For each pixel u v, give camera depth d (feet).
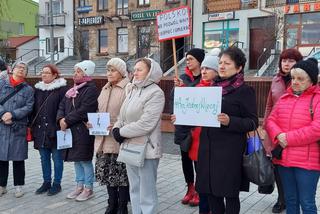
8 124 18.34
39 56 123.54
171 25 16.75
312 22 75.31
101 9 108.17
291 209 12.48
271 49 73.51
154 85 14.34
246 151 12.13
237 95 12.02
